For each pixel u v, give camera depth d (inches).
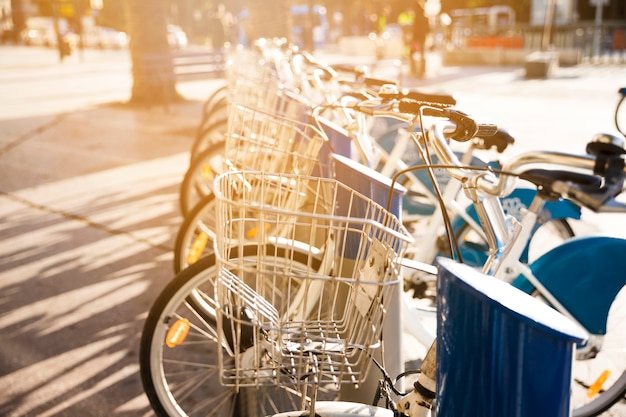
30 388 126.0
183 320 98.7
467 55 823.1
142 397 123.3
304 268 95.0
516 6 1598.2
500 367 51.6
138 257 191.9
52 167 303.9
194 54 468.8
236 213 110.5
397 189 84.0
